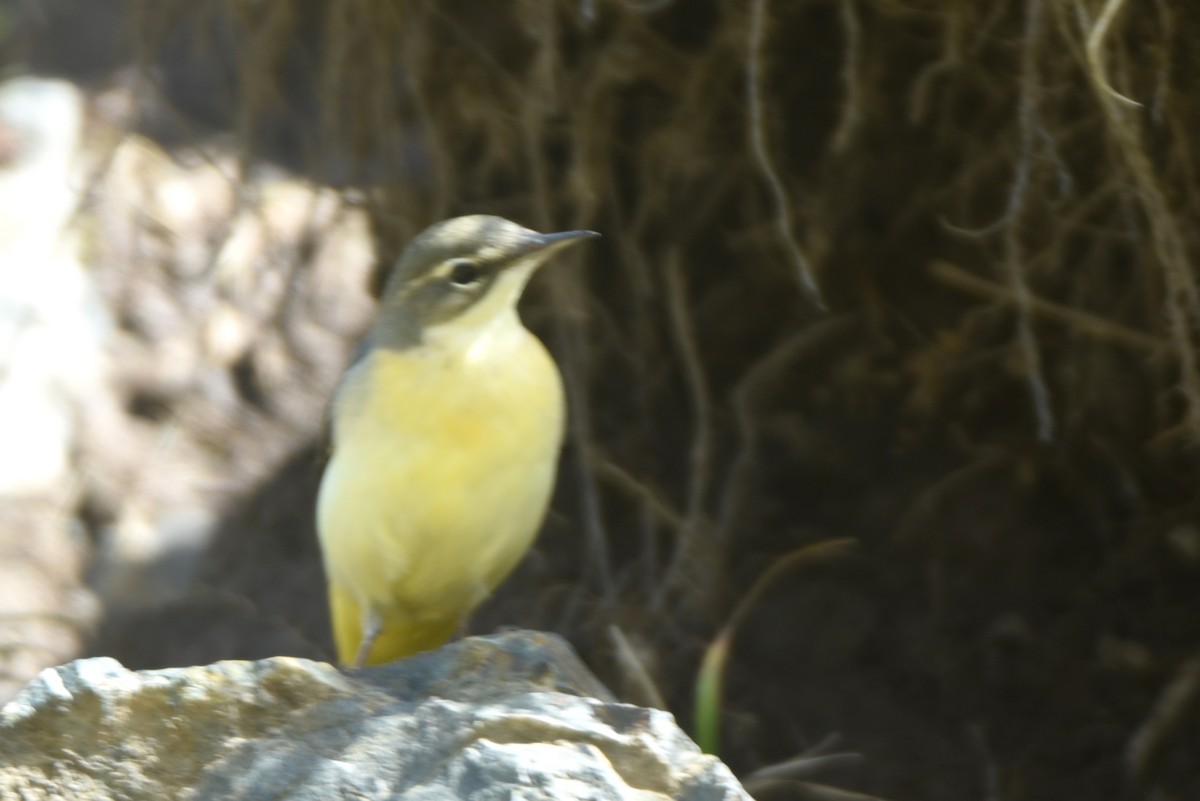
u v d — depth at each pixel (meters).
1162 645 9.99
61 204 15.34
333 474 7.91
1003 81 9.70
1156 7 8.56
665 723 6.73
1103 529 10.62
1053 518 10.78
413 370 7.59
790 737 9.96
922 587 10.66
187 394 14.02
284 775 6.66
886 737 9.89
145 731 6.87
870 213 10.92
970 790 9.52
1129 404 10.38
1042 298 10.37
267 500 13.48
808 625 10.59
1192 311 8.59
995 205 10.22
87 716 6.88
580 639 10.73
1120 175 8.95
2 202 15.32
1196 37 8.62
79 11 18.88
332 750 6.72
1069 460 10.76
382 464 7.62
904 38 10.14
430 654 7.38
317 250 12.20
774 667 10.38
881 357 11.26
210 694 6.94
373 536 7.78
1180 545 10.35
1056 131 9.24
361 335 13.96
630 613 10.57
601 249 11.63
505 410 7.57
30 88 16.88
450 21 11.02
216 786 6.69
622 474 10.71
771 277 11.34
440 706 6.81
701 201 11.22
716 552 10.59
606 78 10.62
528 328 11.86
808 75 10.60
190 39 15.96
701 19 10.74
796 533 11.04
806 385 11.49
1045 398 8.95
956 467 11.04
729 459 11.45
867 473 11.20
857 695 10.16
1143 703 9.76
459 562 7.89
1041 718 9.84
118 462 13.79
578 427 10.72
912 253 10.98
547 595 11.20
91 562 13.22
